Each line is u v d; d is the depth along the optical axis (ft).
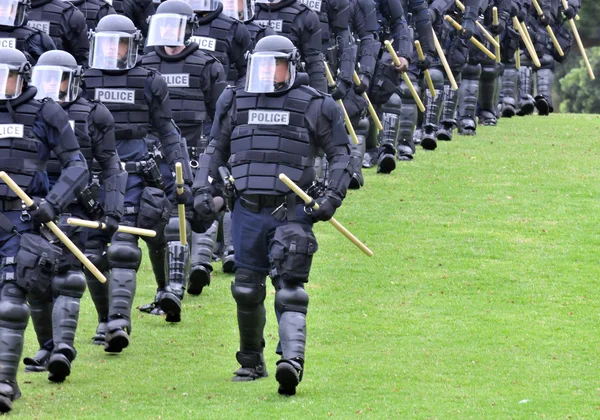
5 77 66.64
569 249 96.94
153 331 81.51
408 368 73.00
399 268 93.09
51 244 67.15
